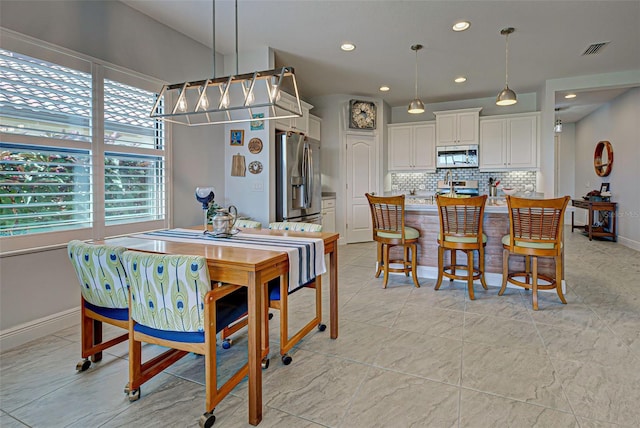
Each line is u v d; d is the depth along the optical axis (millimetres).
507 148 5984
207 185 4008
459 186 6410
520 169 5918
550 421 1582
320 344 2387
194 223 3826
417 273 4098
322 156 6230
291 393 1826
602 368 2031
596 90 5258
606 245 5910
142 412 1679
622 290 3492
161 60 3404
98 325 2189
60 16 2570
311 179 4738
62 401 1759
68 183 2652
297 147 4414
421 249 4070
